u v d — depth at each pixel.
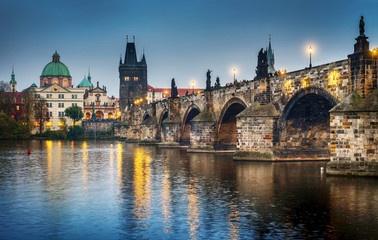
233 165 73.69
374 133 53.66
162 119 161.62
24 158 95.25
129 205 42.12
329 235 32.25
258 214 38.16
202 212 39.00
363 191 46.97
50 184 55.25
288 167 69.31
